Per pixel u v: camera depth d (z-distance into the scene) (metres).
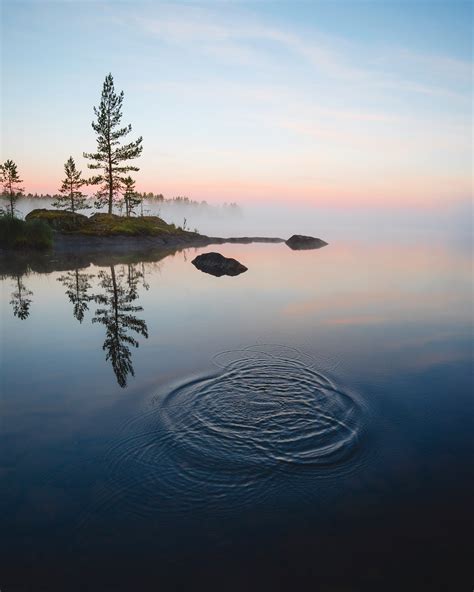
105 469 6.02
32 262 31.77
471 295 20.03
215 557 4.46
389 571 4.30
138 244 47.25
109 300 18.64
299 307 17.25
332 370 10.09
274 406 8.11
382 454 6.48
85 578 4.19
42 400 8.33
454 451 6.58
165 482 5.74
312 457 6.39
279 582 4.15
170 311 16.45
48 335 13.08
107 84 47.72
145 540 4.69
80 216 48.41
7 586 4.08
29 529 4.84
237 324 14.44
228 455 6.41
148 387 8.96
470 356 11.26
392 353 11.41
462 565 4.38
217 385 9.09
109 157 49.88
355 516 5.10
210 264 29.48
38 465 6.10
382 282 23.70
